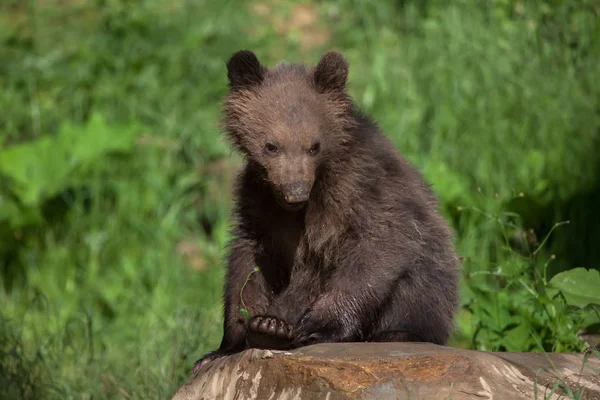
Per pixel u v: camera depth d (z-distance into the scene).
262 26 18.31
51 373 9.43
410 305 7.93
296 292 8.15
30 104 16.44
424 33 16.05
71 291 13.13
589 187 12.23
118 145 14.52
